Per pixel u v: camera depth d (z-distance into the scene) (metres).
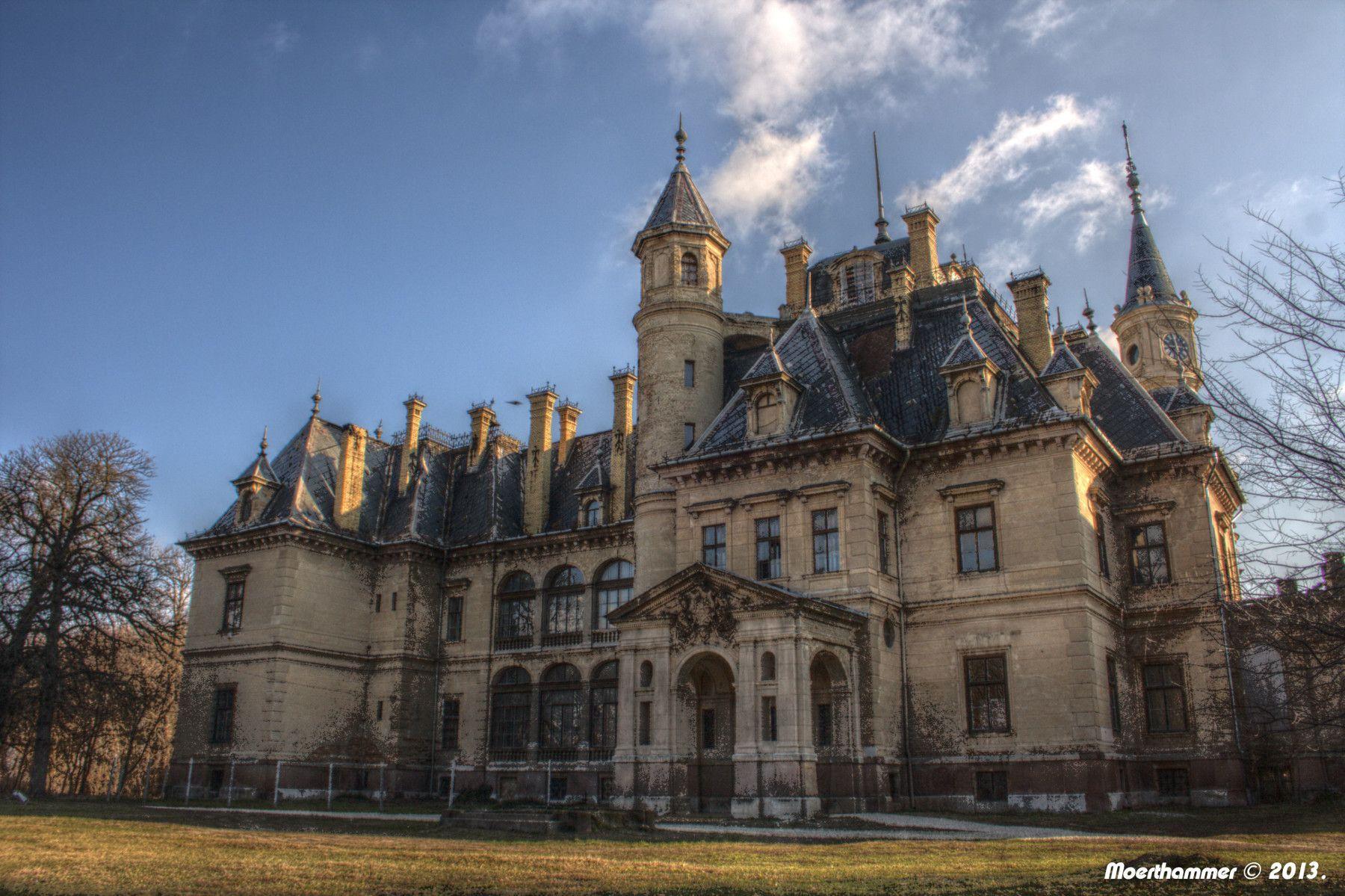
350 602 47.47
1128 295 55.03
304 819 27.02
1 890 14.16
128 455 46.56
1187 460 35.56
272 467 49.94
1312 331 12.95
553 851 18.73
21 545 42.50
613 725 43.56
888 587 34.09
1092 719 30.77
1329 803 30.31
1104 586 33.91
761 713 29.45
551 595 47.06
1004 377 35.88
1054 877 14.55
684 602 31.70
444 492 52.28
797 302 49.00
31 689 40.56
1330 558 13.38
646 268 43.78
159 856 17.55
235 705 44.41
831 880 14.83
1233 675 32.53
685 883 14.62
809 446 34.66
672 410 40.81
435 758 47.16
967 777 32.19
